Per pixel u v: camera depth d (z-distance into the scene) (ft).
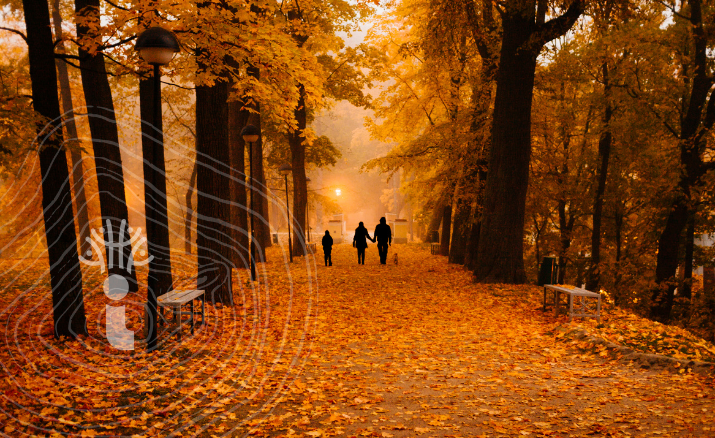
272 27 28.73
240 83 31.96
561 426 13.96
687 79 58.44
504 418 14.70
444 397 16.79
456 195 58.08
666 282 57.88
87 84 33.19
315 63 35.73
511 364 21.11
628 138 62.03
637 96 58.65
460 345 24.59
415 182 71.67
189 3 25.22
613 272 69.51
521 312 32.96
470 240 59.06
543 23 45.14
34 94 22.07
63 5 65.21
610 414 14.80
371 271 56.29
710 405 15.24
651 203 66.33
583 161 67.62
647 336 23.99
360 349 23.84
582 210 75.92
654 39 54.39
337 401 16.33
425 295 39.91
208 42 27.53
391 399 16.58
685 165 56.18
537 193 61.26
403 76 69.92
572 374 19.26
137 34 25.99
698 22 52.34
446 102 63.82
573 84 62.08
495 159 45.68
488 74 55.26
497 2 44.19
